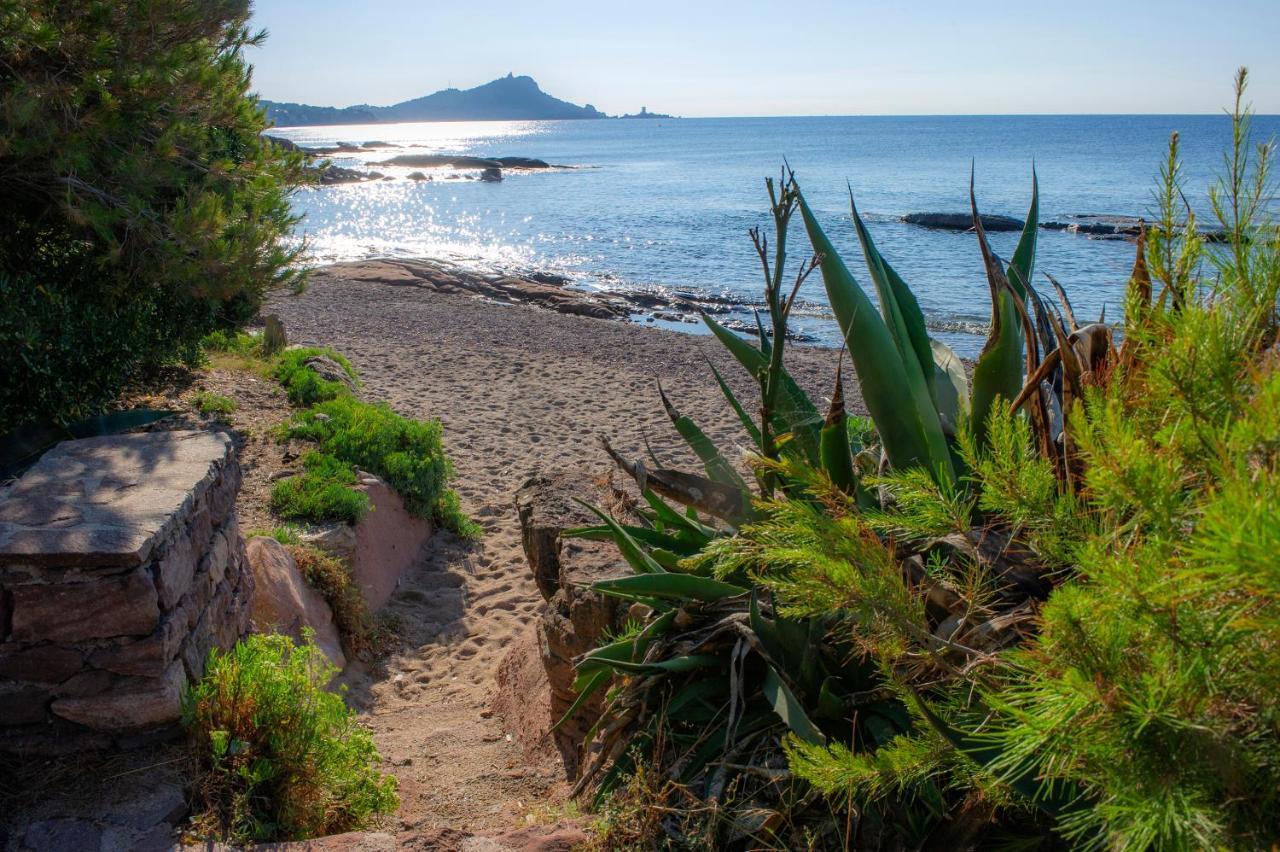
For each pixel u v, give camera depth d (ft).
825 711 8.00
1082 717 4.20
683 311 81.20
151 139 21.81
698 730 8.91
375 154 488.02
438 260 106.63
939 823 7.00
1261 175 4.88
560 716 13.42
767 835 7.57
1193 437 4.49
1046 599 7.08
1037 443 7.98
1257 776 3.99
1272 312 4.81
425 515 25.27
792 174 8.54
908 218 140.56
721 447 34.88
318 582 18.30
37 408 19.17
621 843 8.12
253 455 23.94
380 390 42.27
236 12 22.17
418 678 18.31
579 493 17.54
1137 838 4.05
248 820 9.33
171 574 10.34
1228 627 3.80
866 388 8.80
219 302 24.36
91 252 21.70
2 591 9.43
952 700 6.31
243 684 10.37
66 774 9.61
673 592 9.00
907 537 6.79
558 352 53.62
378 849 8.68
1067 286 85.66
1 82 19.07
